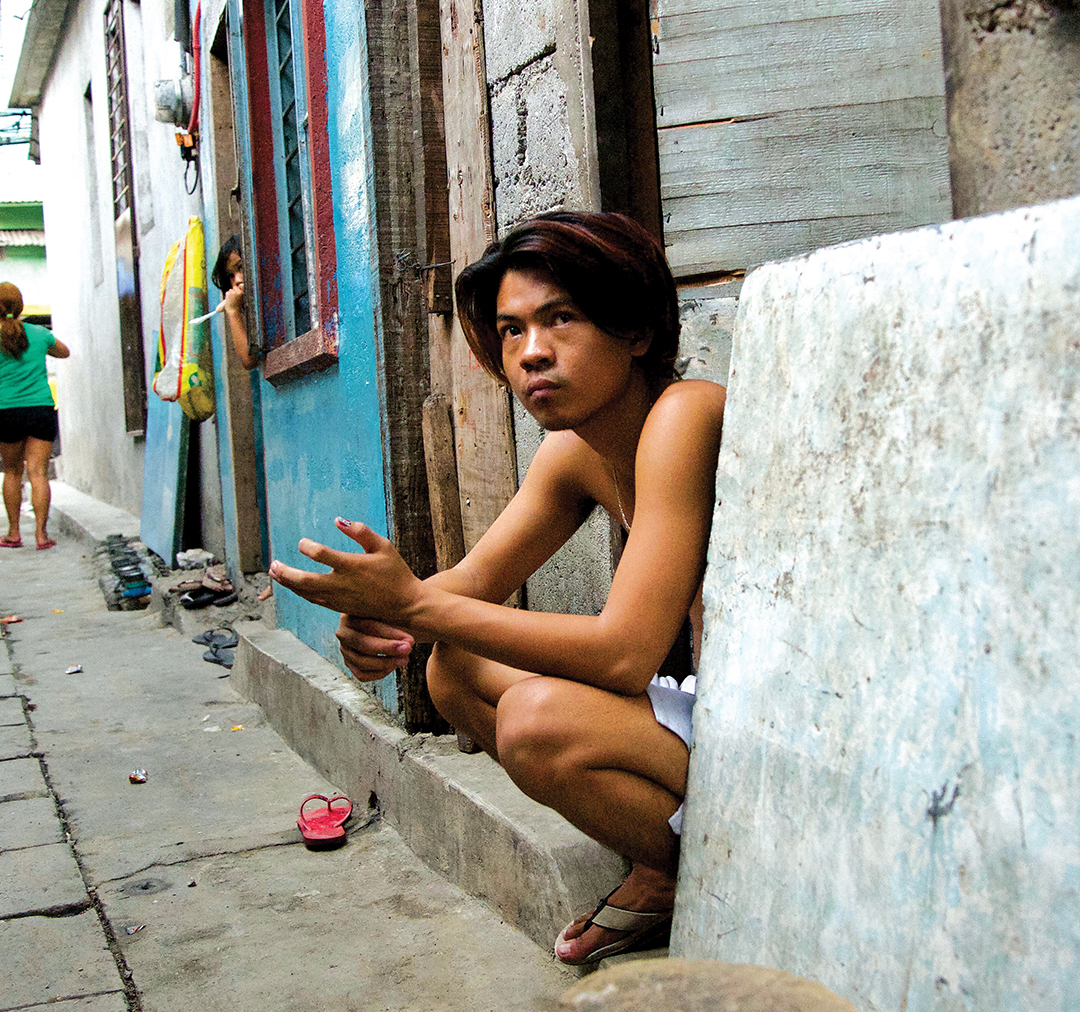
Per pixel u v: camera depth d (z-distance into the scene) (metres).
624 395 1.59
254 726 3.92
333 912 2.31
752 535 1.37
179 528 6.79
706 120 2.26
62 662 5.16
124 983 2.02
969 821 0.99
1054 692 0.92
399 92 2.93
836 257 1.26
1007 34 1.23
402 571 1.53
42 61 12.84
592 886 1.98
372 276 3.01
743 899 1.29
